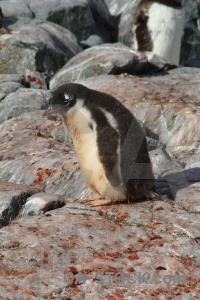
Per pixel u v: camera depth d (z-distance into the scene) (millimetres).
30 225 28344
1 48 59781
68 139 43344
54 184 35781
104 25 80000
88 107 29766
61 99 30078
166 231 28250
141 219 29078
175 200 31266
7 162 38500
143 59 55844
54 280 24656
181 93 50188
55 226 28266
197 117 43969
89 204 30766
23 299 23453
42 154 39344
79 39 73750
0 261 25594
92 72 54625
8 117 48031
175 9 65688
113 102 29969
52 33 65375
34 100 48812
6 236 27250
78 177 35500
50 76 58844
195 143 42656
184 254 26688
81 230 28031
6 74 55781
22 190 33375
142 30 67250
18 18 67438
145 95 49062
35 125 44875
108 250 26797
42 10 70750
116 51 56469
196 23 79688
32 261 25734
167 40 66500
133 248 27031
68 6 71875
